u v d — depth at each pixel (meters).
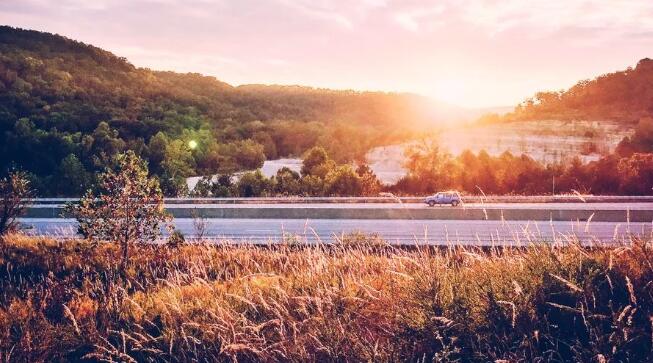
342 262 7.61
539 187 42.44
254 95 173.75
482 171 45.38
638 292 4.73
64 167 54.97
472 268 5.90
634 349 4.12
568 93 179.88
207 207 29.52
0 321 7.10
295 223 26.42
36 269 12.73
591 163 44.78
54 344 6.22
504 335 4.34
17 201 19.11
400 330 4.82
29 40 147.88
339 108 188.62
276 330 5.39
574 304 4.72
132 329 6.42
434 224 24.80
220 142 97.12
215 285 7.91
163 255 13.22
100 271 12.14
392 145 107.94
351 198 35.69
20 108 79.75
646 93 162.88
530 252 5.72
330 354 4.72
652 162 39.94
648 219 24.11
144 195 14.30
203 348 5.42
